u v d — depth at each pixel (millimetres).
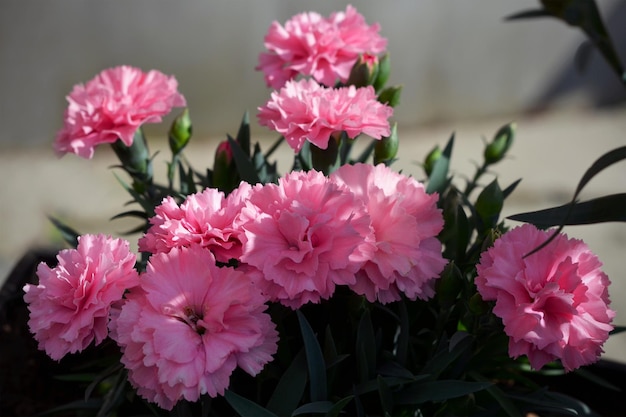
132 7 1044
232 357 333
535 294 344
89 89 433
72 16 1042
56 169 1037
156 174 972
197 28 1060
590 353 351
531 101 1164
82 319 338
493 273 351
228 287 337
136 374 333
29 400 483
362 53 437
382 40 453
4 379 487
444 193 472
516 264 352
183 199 438
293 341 412
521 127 1130
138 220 916
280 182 354
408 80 1122
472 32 1109
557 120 1146
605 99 1175
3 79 1061
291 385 367
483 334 392
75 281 344
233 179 433
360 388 380
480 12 1102
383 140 412
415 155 1056
